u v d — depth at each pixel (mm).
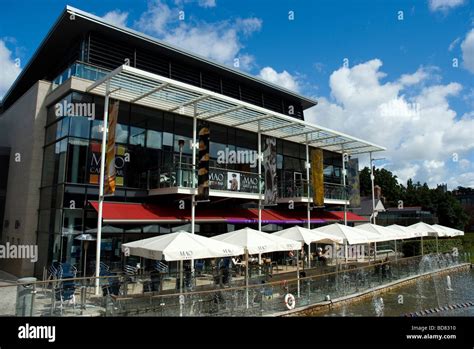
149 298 10812
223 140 22984
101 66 18891
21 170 19859
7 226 21094
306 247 27094
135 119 18938
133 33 19641
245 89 25922
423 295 17844
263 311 12703
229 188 20516
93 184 17000
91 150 17094
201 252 11711
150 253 11562
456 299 17141
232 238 14031
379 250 32375
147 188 18938
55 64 23047
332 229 19062
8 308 11797
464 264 27516
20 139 20672
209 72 23750
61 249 15742
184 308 11250
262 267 17125
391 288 19000
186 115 20781
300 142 27797
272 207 25688
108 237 17000
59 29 18875
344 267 21188
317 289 14695
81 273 16016
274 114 20562
